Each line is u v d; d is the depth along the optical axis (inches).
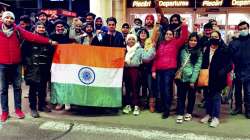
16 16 581.9
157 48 284.7
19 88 274.8
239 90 291.4
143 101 311.9
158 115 286.2
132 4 504.1
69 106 301.6
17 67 270.8
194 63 264.2
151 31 295.4
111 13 498.9
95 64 278.4
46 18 323.3
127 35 295.6
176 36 280.2
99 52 279.0
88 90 279.7
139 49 284.0
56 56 283.3
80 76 279.6
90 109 300.0
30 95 275.9
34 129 253.4
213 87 259.4
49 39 278.1
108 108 299.3
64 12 421.4
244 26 279.9
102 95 280.5
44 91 293.1
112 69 279.3
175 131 249.0
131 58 282.0
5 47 259.9
